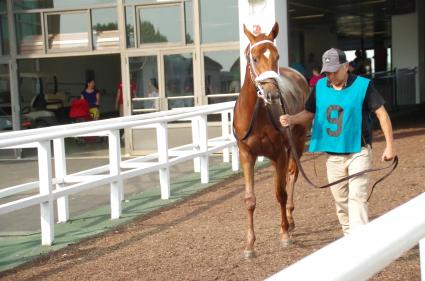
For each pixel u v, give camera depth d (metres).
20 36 15.62
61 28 15.35
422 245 2.20
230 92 14.25
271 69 5.16
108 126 7.68
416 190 8.02
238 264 5.53
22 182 11.67
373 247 1.50
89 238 6.98
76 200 9.60
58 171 7.90
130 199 9.26
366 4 21.97
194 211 8.02
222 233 6.69
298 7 19.20
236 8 14.08
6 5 15.59
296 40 21.34
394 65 21.58
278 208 7.75
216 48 14.22
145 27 14.75
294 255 5.68
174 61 14.60
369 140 4.91
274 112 5.42
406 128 15.60
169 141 14.52
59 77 22.59
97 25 15.11
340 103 4.88
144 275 5.42
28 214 8.82
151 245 6.46
